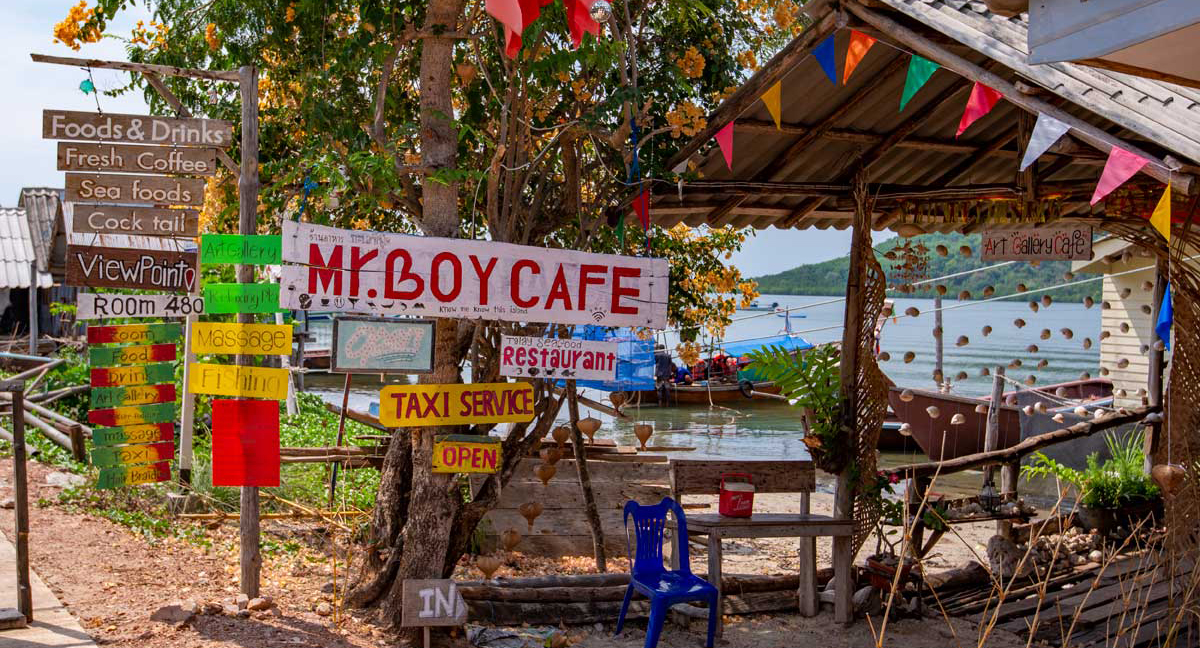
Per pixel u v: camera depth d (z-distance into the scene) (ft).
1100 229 27.22
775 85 21.09
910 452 62.13
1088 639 21.88
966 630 22.91
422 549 20.72
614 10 25.80
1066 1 11.98
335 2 24.43
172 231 21.47
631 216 26.99
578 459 28.04
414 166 20.89
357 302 19.36
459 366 21.13
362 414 33.09
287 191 26.43
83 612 19.40
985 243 27.66
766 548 32.65
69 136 20.93
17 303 86.53
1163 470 21.53
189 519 28.32
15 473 18.52
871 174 28.81
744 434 68.90
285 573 24.34
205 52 27.07
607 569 28.17
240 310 21.11
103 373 25.21
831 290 188.55
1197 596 20.12
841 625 23.08
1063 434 30.17
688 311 37.11
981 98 18.71
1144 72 12.90
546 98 25.40
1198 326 21.91
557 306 20.49
